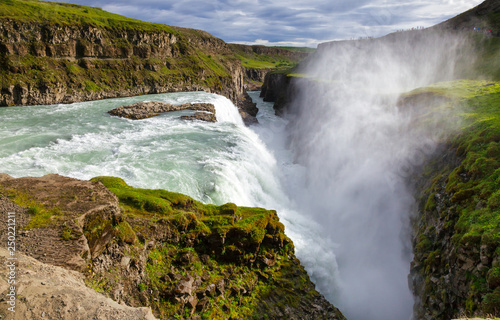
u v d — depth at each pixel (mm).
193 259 14375
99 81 77250
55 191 12055
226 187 24125
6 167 24484
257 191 29219
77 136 35375
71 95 68625
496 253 12984
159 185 22250
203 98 69688
